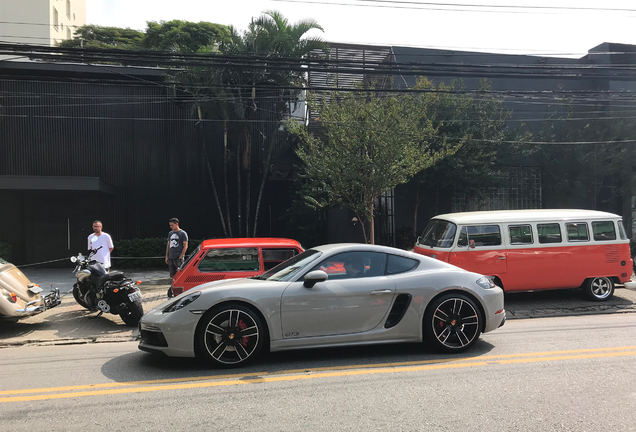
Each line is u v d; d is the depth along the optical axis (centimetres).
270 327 507
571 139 1759
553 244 928
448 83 1816
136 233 1759
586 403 402
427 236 1012
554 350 578
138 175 1762
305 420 368
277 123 1720
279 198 1850
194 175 1791
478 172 1543
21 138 1686
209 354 497
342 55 1780
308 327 517
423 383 455
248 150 1745
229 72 1559
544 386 445
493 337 653
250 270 752
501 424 359
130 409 394
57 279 1389
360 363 524
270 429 351
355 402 406
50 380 482
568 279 932
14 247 1681
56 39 3894
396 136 1234
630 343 615
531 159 1825
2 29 3650
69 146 1716
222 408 394
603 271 943
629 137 1758
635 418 371
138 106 1759
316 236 1730
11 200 1688
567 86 1938
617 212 1917
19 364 554
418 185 1680
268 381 464
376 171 1241
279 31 1540
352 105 1314
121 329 759
